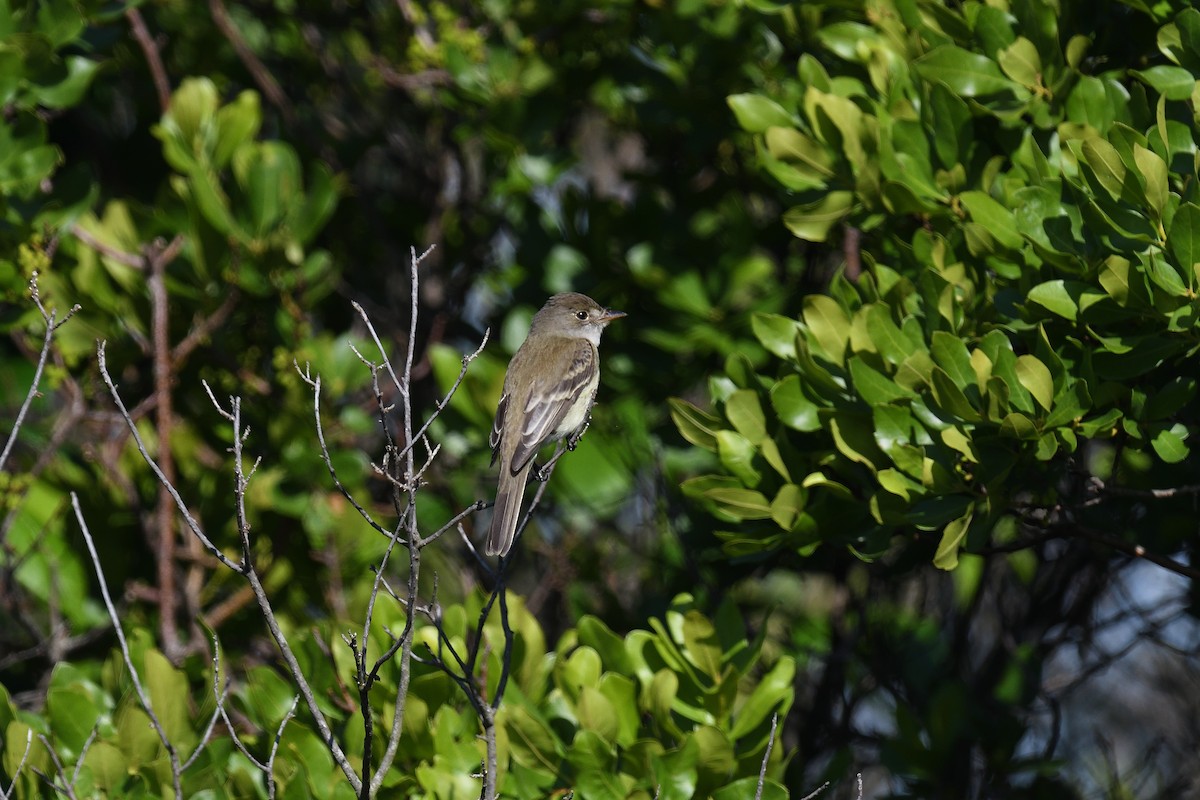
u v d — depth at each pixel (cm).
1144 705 1673
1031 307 902
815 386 966
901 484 895
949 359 882
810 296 966
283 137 1488
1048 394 850
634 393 1348
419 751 931
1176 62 932
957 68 998
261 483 1295
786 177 1055
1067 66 972
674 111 1336
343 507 1287
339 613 1284
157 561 1280
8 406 1357
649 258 1301
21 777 891
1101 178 841
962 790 1179
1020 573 1500
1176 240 821
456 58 1341
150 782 920
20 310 1196
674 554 1392
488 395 1305
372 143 1556
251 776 939
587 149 1798
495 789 798
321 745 930
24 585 1312
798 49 1270
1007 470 879
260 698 975
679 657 970
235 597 1284
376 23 1545
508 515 1085
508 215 1452
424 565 1487
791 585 1638
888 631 1413
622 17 1373
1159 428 869
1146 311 842
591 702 904
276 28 1579
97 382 1286
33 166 1180
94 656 1280
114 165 1509
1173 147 907
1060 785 1245
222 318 1282
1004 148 1021
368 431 1317
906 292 966
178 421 1361
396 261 1570
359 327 1527
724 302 1287
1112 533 1069
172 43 1523
